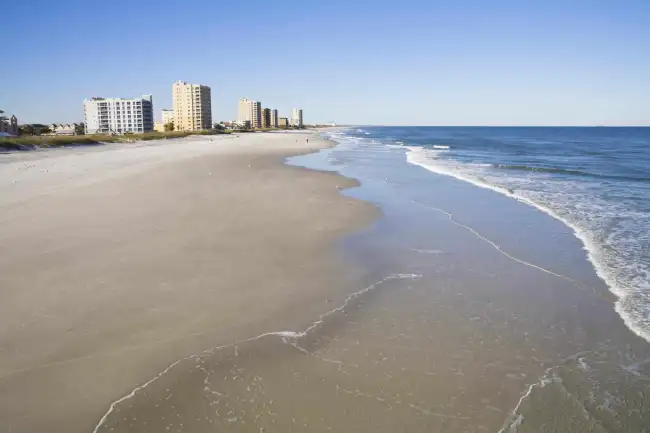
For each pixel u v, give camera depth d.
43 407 4.75
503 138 101.88
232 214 13.95
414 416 4.77
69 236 10.99
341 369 5.63
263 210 14.70
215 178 22.62
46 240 10.61
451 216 14.71
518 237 12.09
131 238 10.93
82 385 5.13
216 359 5.74
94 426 4.50
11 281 8.02
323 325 6.79
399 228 12.97
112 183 20.17
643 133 151.12
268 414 4.75
